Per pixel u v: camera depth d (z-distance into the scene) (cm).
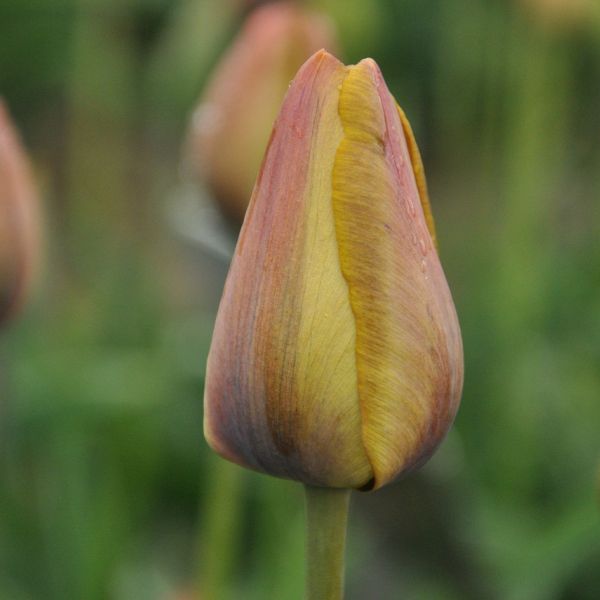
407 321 38
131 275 102
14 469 76
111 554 68
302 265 38
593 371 91
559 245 110
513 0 97
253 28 58
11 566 72
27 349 81
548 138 93
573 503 77
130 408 79
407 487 71
